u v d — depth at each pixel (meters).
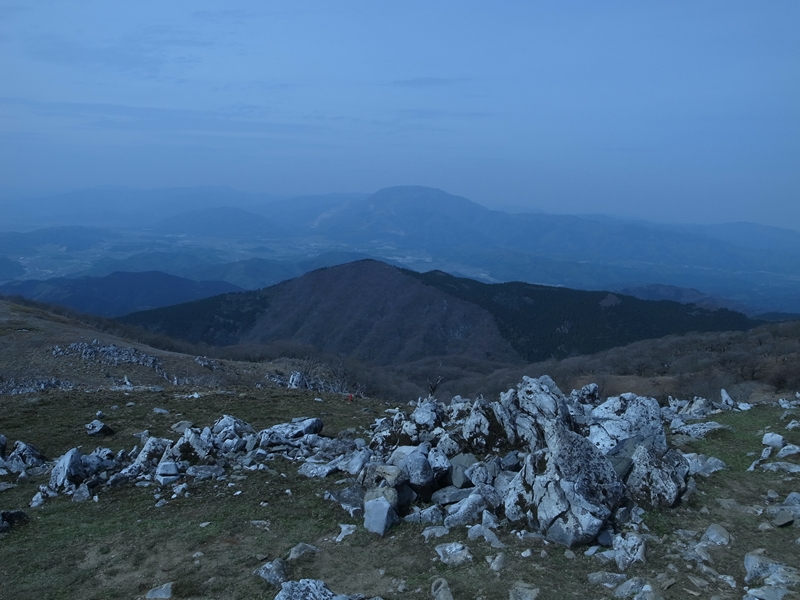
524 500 12.37
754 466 14.76
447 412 20.52
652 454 13.27
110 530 13.75
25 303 117.19
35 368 52.69
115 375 53.72
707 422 19.17
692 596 9.26
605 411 18.16
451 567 10.74
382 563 11.18
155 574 11.46
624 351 108.25
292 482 16.00
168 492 15.94
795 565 9.91
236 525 13.34
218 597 10.29
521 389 16.84
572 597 9.45
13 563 12.34
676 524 11.77
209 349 112.56
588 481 12.09
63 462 17.22
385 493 13.52
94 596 10.83
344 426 23.41
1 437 19.80
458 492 13.83
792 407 21.16
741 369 69.50
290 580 10.68
